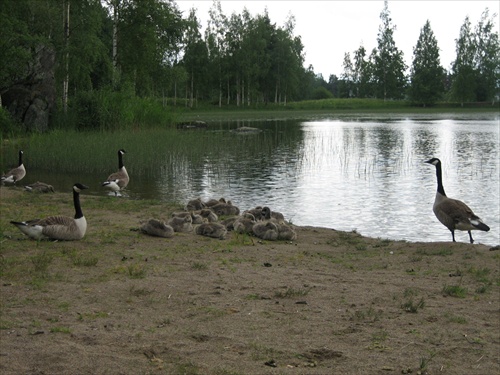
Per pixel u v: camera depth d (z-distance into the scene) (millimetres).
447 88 148750
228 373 6250
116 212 16672
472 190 23047
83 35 41500
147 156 29094
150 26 49281
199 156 32250
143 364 6426
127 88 46062
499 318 8273
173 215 14453
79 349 6766
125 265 10578
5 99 39938
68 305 8312
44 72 41156
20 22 39406
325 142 43688
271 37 116562
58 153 28469
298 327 7680
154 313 8094
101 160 27609
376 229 16500
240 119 79312
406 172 28359
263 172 28188
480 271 10742
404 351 6996
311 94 165625
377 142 43906
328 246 13180
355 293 9305
